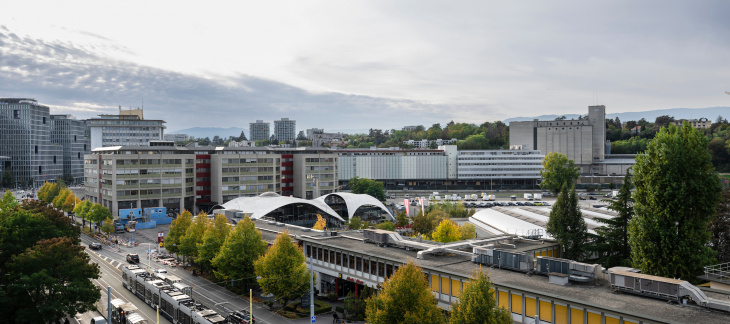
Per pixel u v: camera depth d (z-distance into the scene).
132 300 75.38
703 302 41.75
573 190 73.69
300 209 156.88
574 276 50.12
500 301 50.62
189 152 184.38
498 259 57.38
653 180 57.09
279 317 66.25
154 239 132.75
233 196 185.62
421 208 125.50
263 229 100.62
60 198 178.12
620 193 70.38
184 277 89.25
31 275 55.88
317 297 76.00
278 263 67.69
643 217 57.50
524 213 121.56
